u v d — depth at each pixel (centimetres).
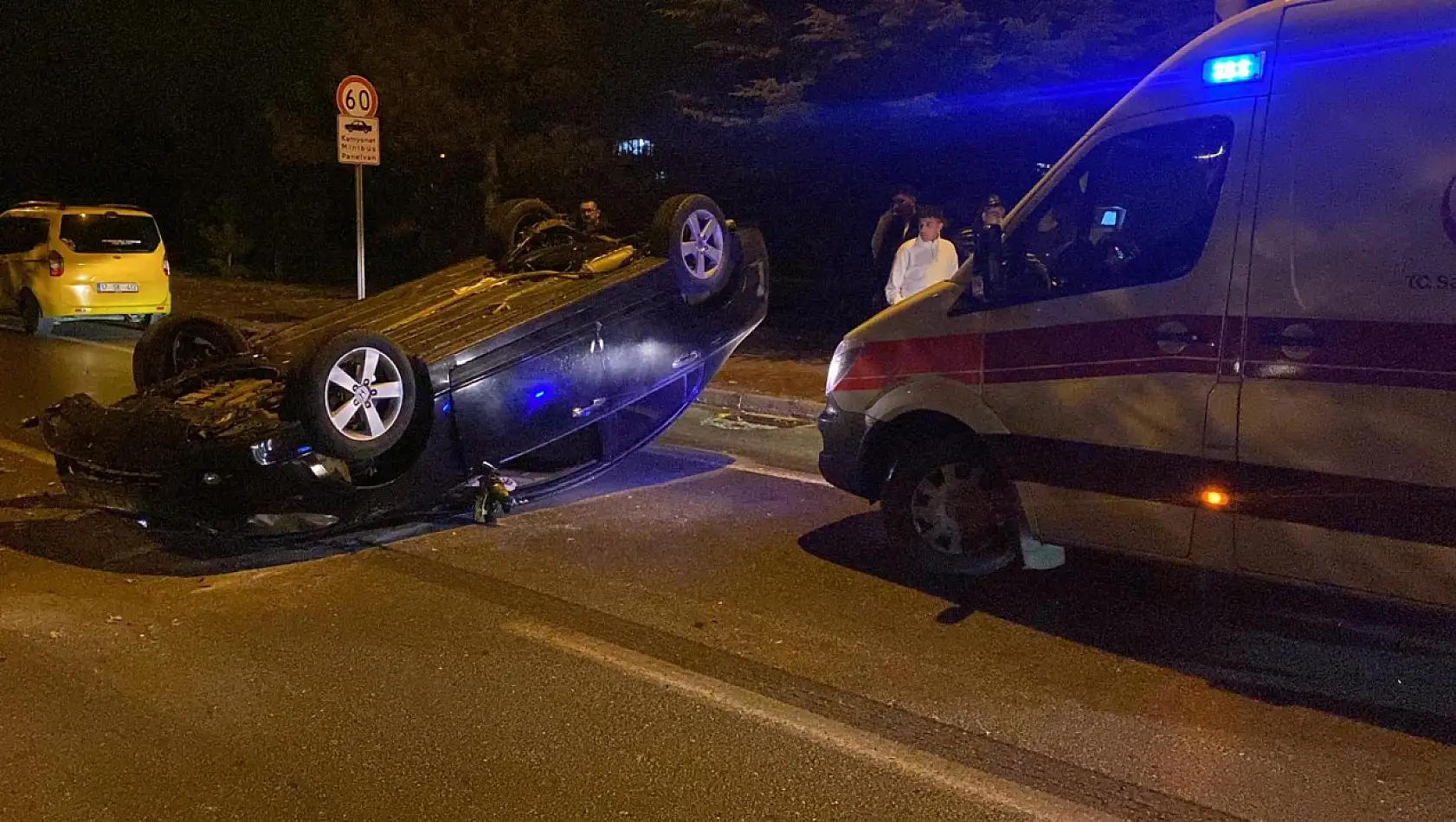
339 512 603
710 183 1719
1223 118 471
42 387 1134
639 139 1783
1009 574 598
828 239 1727
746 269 780
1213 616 541
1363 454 439
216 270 2464
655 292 714
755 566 613
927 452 581
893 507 596
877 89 1338
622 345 704
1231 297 466
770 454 874
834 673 480
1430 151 420
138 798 388
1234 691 462
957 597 566
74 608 557
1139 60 1164
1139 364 495
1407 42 426
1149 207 509
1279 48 457
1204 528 486
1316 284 445
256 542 630
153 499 589
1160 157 502
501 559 628
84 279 1479
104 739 428
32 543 657
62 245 1471
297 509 589
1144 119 500
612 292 692
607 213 1805
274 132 2016
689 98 1526
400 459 630
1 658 499
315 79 1927
